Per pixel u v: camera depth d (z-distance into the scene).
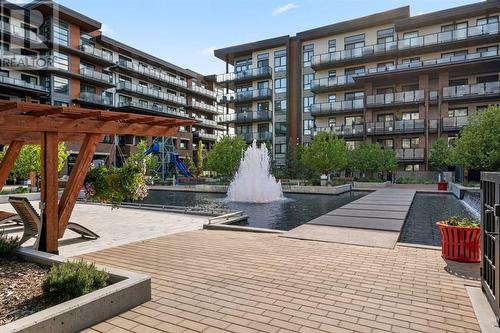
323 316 3.40
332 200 17.41
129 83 40.19
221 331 3.10
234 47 39.69
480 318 3.26
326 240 6.91
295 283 4.37
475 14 28.14
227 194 20.55
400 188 23.12
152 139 38.94
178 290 4.13
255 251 6.08
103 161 35.12
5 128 4.89
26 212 5.95
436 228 9.50
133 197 7.14
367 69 32.84
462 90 26.98
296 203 16.16
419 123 28.34
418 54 30.66
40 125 5.32
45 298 3.42
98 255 5.82
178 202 17.25
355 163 26.61
